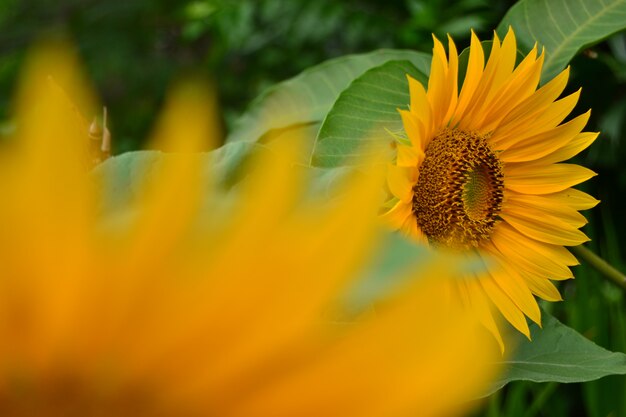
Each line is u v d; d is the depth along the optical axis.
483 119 1.09
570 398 2.04
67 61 0.14
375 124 1.04
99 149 0.82
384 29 2.82
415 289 0.12
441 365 0.11
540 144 1.11
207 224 0.12
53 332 0.12
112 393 0.12
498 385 0.93
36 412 0.12
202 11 3.01
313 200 0.14
